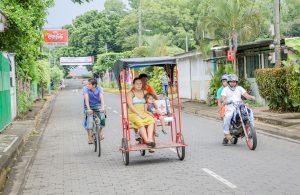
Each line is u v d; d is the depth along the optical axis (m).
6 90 18.59
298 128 15.54
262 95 21.33
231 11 24.66
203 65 32.31
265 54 24.08
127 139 10.70
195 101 32.84
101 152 12.61
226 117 12.72
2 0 21.11
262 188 7.86
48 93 58.19
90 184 8.70
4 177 9.29
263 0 47.12
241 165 9.98
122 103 10.88
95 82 12.27
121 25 85.69
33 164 11.08
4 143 13.52
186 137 15.07
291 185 8.02
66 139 15.77
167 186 8.26
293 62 18.28
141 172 9.62
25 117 22.88
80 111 28.73
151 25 79.44
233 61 26.16
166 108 11.16
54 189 8.40
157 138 14.92
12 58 22.06
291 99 19.23
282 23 57.53
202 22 25.53
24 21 20.38
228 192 7.66
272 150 11.94
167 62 10.88
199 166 10.02
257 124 17.41
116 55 86.19
